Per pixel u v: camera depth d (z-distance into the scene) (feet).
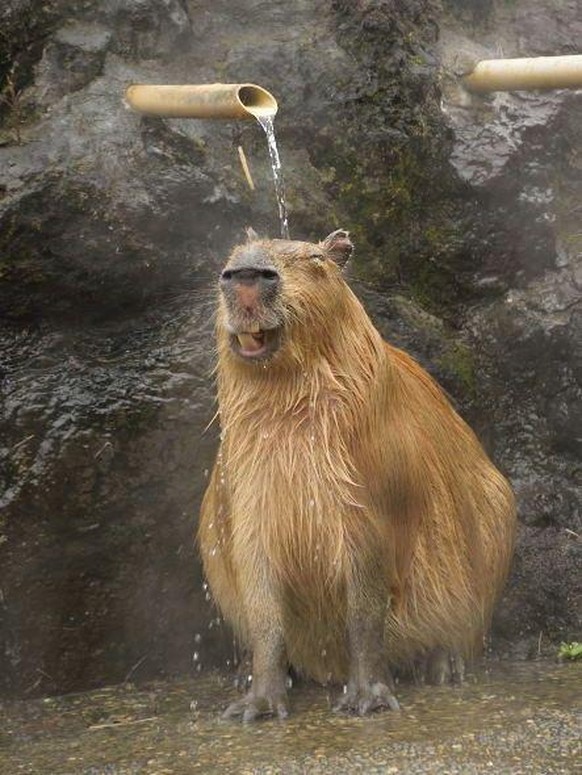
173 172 42.32
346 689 35.55
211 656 42.04
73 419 40.19
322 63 46.98
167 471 41.09
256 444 35.58
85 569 40.32
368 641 35.29
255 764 30.40
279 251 34.60
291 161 46.44
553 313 47.88
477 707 34.30
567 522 46.65
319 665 38.04
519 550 45.11
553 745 30.40
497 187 47.83
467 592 38.45
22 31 43.39
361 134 46.73
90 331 42.01
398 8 47.98
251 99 40.63
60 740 34.27
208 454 41.39
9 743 34.35
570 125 49.98
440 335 46.60
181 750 32.22
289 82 46.88
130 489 40.73
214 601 40.24
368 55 47.19
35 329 41.60
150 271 41.93
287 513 35.29
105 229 41.22
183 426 41.16
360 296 45.78
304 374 35.14
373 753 30.48
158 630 41.34
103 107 42.83
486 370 47.83
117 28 45.09
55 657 39.96
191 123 44.01
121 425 40.52
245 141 45.57
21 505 39.50
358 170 46.83
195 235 42.63
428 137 47.37
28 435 39.91
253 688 35.37
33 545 39.65
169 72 45.57
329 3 48.32
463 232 47.91
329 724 33.55
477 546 39.17
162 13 45.60
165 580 41.32
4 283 40.65
